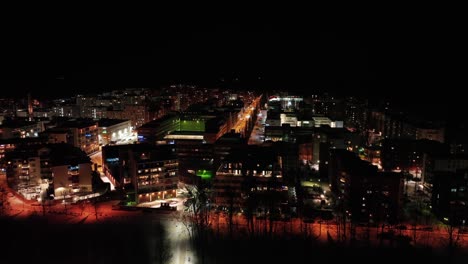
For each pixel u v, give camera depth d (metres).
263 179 165.38
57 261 127.62
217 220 155.00
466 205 156.38
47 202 181.00
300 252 132.38
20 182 199.12
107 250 135.12
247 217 157.75
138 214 168.38
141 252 133.38
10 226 155.75
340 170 176.62
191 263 125.00
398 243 138.25
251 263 125.06
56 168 185.00
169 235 147.12
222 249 135.25
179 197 192.12
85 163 189.50
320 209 168.88
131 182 196.25
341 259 127.44
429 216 163.38
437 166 188.12
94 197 185.50
